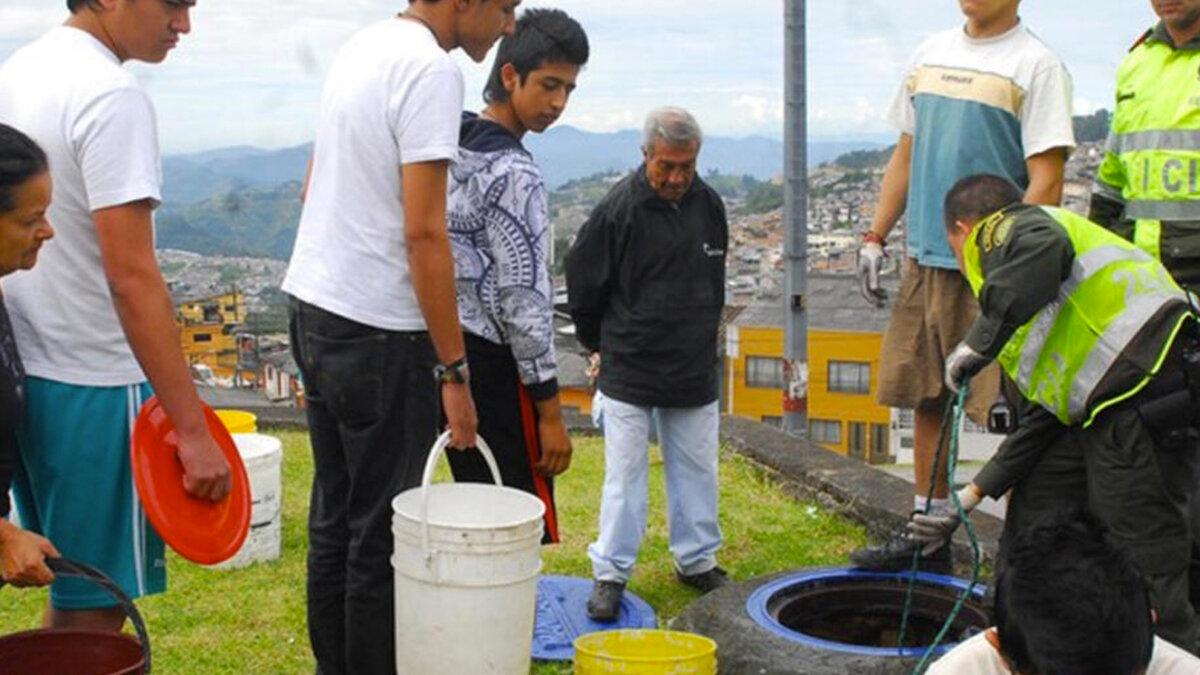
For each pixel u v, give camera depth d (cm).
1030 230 371
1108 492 385
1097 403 380
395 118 330
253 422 602
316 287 342
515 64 397
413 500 348
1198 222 441
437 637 342
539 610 480
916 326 472
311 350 345
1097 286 379
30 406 329
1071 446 401
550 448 406
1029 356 391
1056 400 388
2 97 323
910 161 478
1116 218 478
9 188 285
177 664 434
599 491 664
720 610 443
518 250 389
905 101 483
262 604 491
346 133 339
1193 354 379
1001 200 387
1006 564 232
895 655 404
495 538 338
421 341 344
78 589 335
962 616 442
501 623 344
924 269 468
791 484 655
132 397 336
